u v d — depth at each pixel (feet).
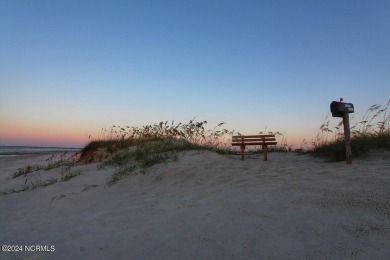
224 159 29.73
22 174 38.42
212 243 11.80
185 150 33.76
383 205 13.24
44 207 21.13
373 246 10.39
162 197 19.88
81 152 50.55
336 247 10.57
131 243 12.67
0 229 16.66
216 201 16.87
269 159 32.94
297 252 10.55
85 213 18.33
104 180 27.84
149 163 29.27
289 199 15.26
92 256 11.88
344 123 25.53
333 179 18.25
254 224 12.98
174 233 13.15
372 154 27.17
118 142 46.98
